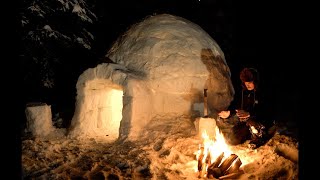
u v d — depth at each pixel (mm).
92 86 5699
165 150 4715
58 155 4680
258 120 4832
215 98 5898
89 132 5762
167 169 4109
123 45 6117
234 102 7840
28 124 5625
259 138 4832
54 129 5863
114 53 6160
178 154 4520
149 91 5523
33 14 8359
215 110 5930
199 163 3988
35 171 4062
